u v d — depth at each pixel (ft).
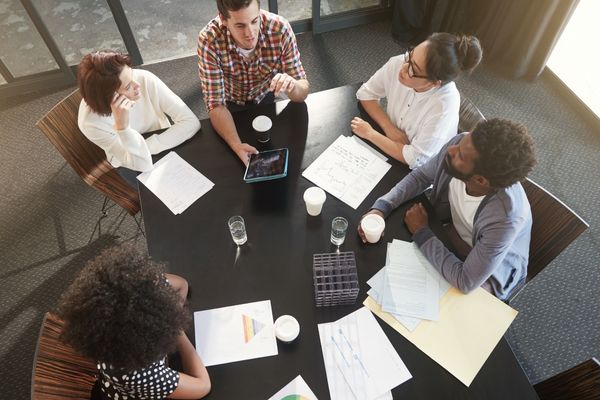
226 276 4.20
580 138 8.31
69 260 7.00
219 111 5.61
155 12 11.05
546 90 9.12
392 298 4.00
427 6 9.71
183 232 4.56
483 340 3.75
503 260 4.23
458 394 3.48
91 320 2.84
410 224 4.48
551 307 6.35
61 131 5.42
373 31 10.52
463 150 3.81
